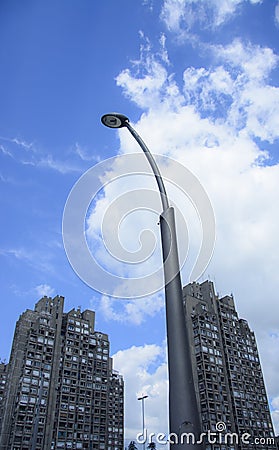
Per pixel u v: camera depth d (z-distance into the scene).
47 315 91.00
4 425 73.81
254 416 79.31
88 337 95.38
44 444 74.31
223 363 82.19
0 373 103.50
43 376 81.75
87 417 84.19
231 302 96.38
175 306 5.57
